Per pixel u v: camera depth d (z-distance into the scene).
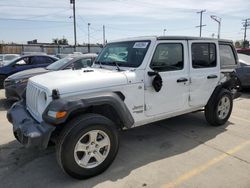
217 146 4.56
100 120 3.42
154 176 3.56
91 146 3.43
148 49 4.12
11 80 7.19
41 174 3.62
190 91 4.78
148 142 4.73
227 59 5.62
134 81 3.94
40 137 3.19
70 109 3.20
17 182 3.43
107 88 3.67
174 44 4.46
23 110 4.08
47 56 10.36
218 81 5.34
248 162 3.96
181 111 4.73
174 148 4.48
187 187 3.30
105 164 3.58
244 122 5.93
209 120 5.46
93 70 4.28
